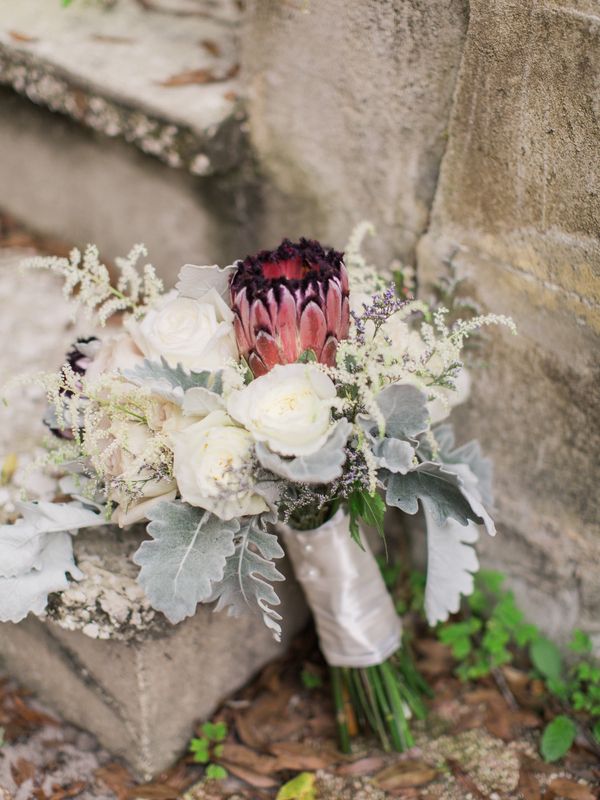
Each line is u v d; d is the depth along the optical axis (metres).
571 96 1.23
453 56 1.35
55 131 1.97
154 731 1.49
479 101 1.34
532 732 1.59
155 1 2.09
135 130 1.74
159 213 1.90
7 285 1.97
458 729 1.60
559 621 1.67
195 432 1.10
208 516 1.18
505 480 1.62
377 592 1.50
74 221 2.08
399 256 1.61
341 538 1.42
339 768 1.54
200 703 1.58
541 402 1.49
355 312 1.26
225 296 1.23
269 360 1.12
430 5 1.34
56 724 1.62
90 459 1.25
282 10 1.54
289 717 1.63
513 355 1.49
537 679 1.68
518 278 1.42
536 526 1.61
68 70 1.79
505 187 1.37
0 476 1.54
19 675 1.67
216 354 1.15
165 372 1.11
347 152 1.59
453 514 1.20
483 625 1.77
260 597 1.18
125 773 1.55
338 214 1.67
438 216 1.50
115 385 1.16
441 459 1.43
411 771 1.53
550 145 1.29
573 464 1.50
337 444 1.05
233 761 1.55
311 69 1.55
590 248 1.31
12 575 1.25
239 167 1.75
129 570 1.37
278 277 1.13
